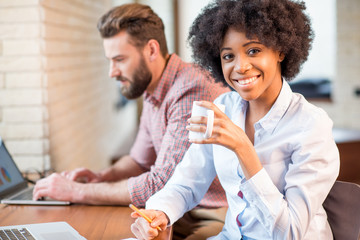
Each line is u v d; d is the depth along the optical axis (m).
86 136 3.12
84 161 3.03
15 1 2.11
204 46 1.38
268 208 1.21
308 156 1.23
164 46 1.96
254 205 1.24
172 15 6.48
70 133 2.64
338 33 5.71
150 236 1.27
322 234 1.31
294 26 1.26
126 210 1.59
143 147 2.25
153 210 1.37
